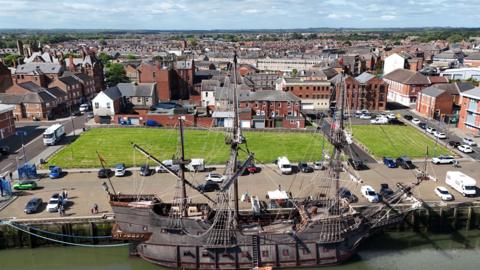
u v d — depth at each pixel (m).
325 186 61.28
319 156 80.19
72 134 97.00
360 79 135.50
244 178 68.69
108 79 176.00
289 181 67.38
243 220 52.72
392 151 83.44
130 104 122.94
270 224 51.34
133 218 47.78
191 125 106.19
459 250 52.78
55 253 51.88
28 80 134.38
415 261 50.06
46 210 55.22
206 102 138.38
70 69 158.50
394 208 56.41
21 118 112.69
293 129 102.00
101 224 52.06
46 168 72.31
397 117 114.88
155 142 90.06
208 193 62.47
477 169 73.00
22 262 51.56
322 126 104.44
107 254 51.78
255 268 47.06
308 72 143.88
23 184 62.19
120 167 69.19
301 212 50.31
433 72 170.00
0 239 50.94
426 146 87.25
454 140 91.38
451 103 115.00
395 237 56.22
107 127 104.31
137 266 49.69
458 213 57.19
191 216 49.53
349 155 80.88
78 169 72.06
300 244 47.69
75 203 57.62
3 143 89.00
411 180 67.62
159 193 61.78
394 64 196.12
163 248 47.53
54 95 122.75
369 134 97.50
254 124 105.06
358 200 59.34
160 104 126.69
